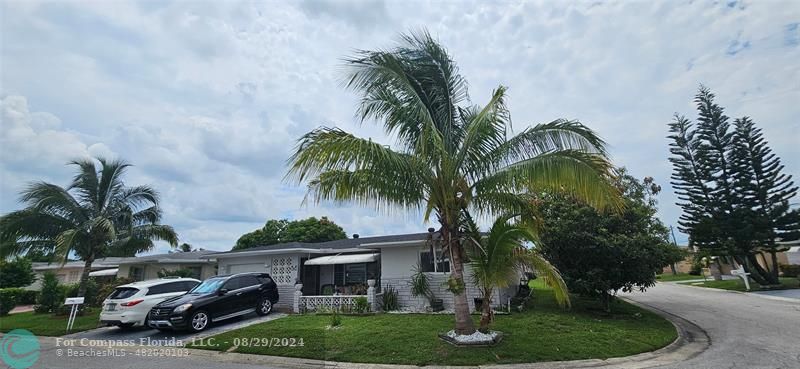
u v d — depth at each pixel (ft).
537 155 29.07
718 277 100.58
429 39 31.81
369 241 64.08
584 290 43.27
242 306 45.85
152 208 63.72
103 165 60.85
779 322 41.81
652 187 89.10
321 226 130.21
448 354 27.84
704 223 82.58
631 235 42.52
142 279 86.63
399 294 51.60
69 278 102.42
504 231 28.55
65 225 56.34
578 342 30.96
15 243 55.06
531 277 44.27
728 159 81.56
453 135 32.24
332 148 25.43
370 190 28.40
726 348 30.96
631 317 44.14
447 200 30.04
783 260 107.76
